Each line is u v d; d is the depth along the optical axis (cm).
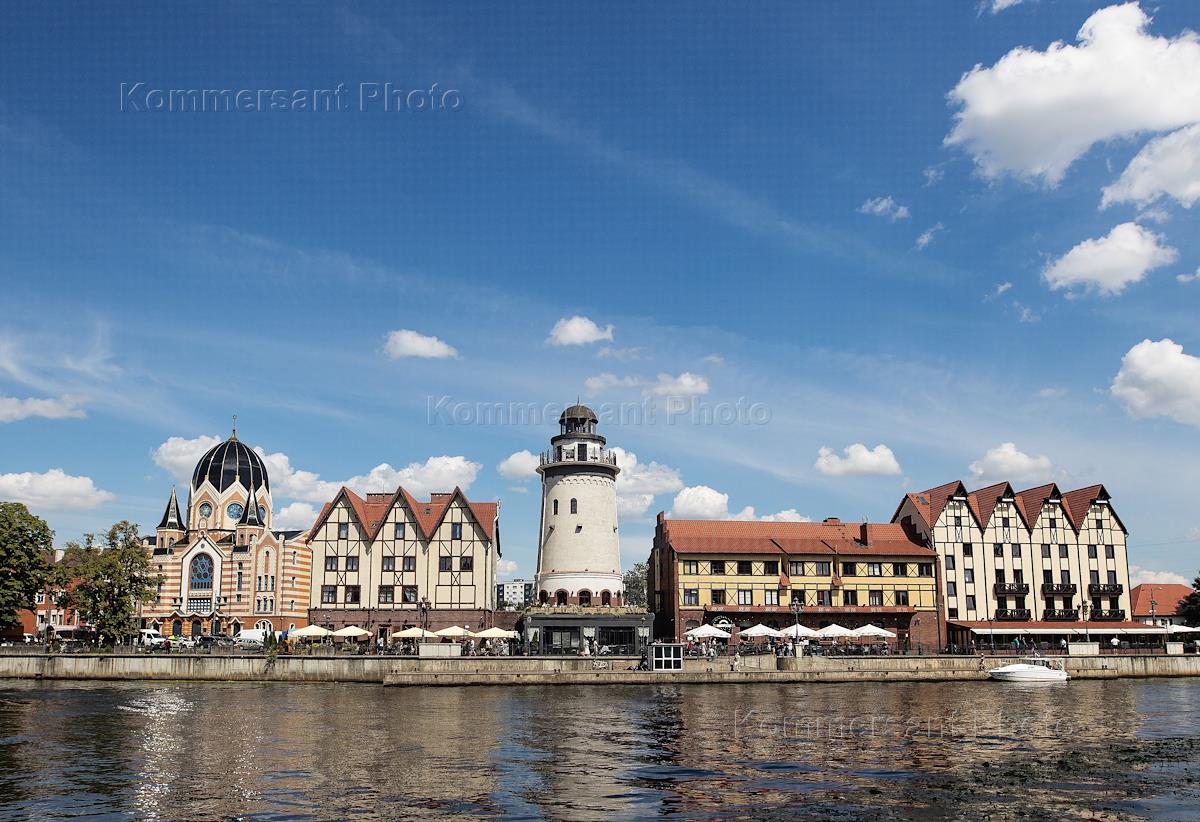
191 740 4094
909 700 6059
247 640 8606
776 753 3766
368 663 7281
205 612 9706
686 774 3303
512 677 7275
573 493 9662
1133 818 2678
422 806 2803
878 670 7788
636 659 7675
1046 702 5912
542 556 9800
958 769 3394
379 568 9712
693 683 7406
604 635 9144
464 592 9675
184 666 7306
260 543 9762
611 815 2698
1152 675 8250
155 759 3603
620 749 3859
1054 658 8175
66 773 3312
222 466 11506
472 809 2767
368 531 9806
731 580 9606
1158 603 11456
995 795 2958
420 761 3566
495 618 10206
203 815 2698
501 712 5253
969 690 6938
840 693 6644
